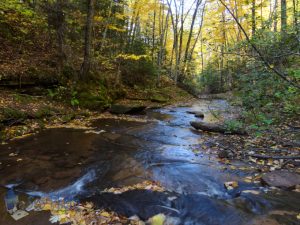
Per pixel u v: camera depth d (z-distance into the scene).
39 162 5.32
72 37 15.30
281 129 6.75
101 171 5.01
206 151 6.37
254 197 3.90
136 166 5.32
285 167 5.00
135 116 11.48
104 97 12.23
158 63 22.48
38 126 7.88
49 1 11.42
